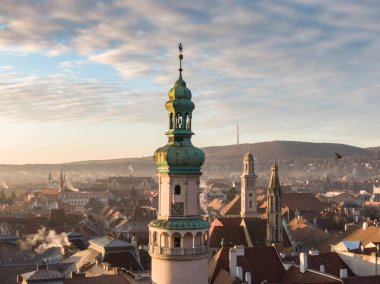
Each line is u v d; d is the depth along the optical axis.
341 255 128.00
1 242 185.38
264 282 108.56
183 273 76.00
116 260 137.12
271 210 176.12
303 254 112.31
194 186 78.19
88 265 131.25
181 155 76.56
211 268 119.75
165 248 76.12
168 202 77.56
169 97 80.25
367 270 120.19
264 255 121.69
